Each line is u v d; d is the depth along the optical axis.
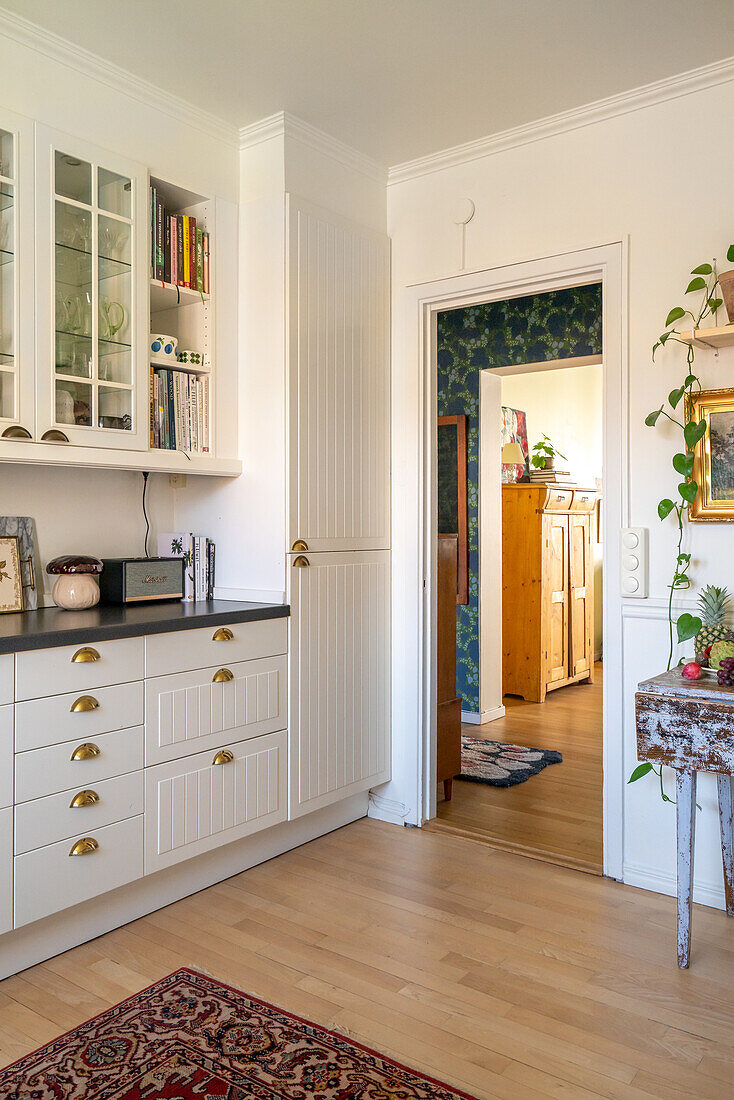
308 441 3.09
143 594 3.04
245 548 3.16
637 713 2.40
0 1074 1.86
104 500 3.16
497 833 3.40
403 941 2.47
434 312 3.51
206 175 3.02
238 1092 1.80
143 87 2.76
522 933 2.53
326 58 2.62
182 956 2.37
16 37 2.41
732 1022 2.07
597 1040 2.00
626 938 2.50
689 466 2.65
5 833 2.17
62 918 2.38
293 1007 2.12
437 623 3.60
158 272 2.88
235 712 2.83
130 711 2.48
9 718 2.17
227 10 2.36
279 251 3.02
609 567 2.93
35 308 2.45
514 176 3.14
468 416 5.25
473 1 2.32
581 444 7.57
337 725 3.24
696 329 2.58
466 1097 1.79
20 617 2.65
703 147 2.73
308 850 3.20
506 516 6.14
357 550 3.33
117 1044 1.96
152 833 2.56
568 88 2.82
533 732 5.13
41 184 2.46
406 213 3.45
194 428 3.04
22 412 2.42
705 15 2.40
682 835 2.33
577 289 4.82
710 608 2.65
